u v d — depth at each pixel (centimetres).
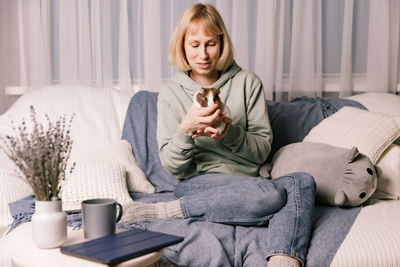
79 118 216
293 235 136
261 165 200
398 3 262
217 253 135
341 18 265
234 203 149
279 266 127
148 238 116
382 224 150
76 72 257
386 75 261
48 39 256
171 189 200
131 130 217
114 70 263
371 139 187
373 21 261
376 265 134
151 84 256
